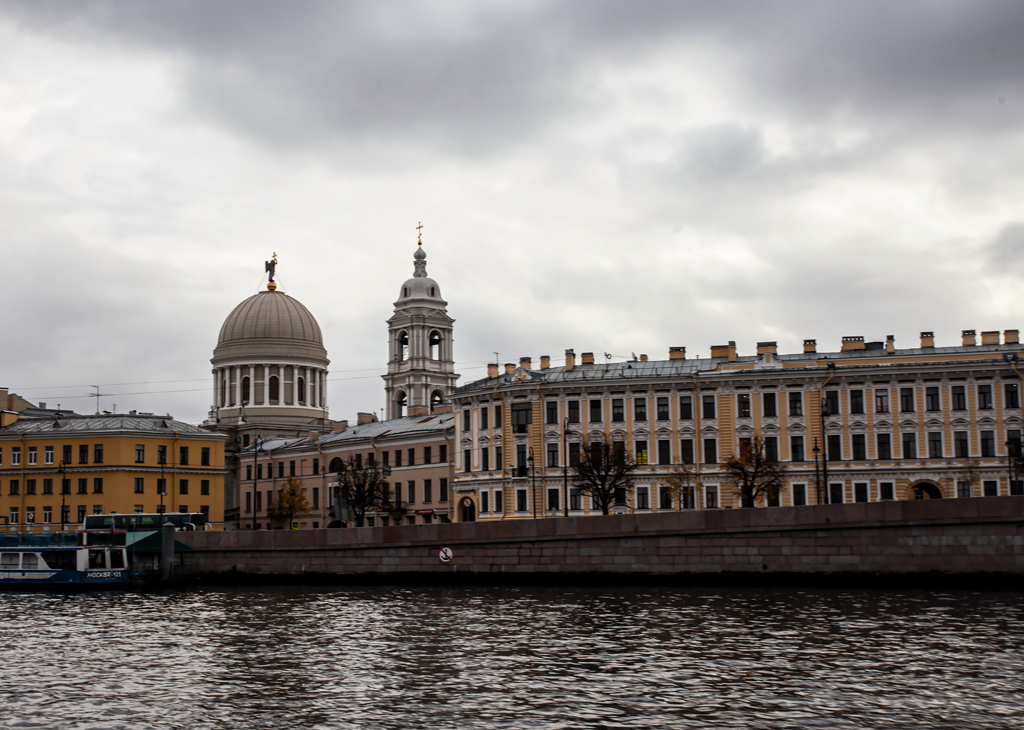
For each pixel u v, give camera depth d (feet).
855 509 186.39
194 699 106.93
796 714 96.89
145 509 360.89
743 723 94.38
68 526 354.74
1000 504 178.91
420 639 140.77
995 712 96.68
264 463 433.48
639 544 199.11
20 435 364.99
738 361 293.64
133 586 227.20
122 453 357.61
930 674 111.86
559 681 111.96
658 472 291.99
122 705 104.68
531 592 193.77
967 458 273.33
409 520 354.74
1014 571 178.09
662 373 300.81
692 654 125.08
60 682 115.65
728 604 168.35
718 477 288.30
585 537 202.28
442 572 212.43
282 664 124.77
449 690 108.88
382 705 103.14
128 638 146.72
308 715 99.91
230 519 444.96
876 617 150.41
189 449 373.61
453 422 344.90
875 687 106.52
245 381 503.61
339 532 221.25
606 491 276.00
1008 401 273.13
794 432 284.41
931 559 182.29
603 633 141.59
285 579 224.53
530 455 302.66
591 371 309.83
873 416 280.31
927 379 277.85
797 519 189.57
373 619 161.99
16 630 156.35
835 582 187.01
